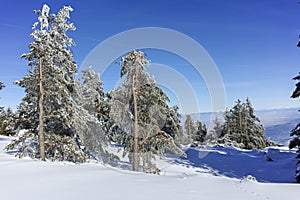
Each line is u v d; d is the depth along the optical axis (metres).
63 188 6.71
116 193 6.15
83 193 6.22
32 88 14.27
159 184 7.03
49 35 14.32
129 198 5.75
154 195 5.95
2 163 10.79
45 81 14.04
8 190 6.62
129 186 6.81
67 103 14.84
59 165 10.46
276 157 28.97
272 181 19.56
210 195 5.95
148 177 8.00
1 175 8.42
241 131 45.94
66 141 15.00
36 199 5.88
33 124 15.25
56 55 14.77
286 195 6.01
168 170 18.09
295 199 5.73
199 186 6.78
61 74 14.44
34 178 7.93
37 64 14.08
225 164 24.52
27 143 15.51
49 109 15.01
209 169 21.50
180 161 22.22
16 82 13.77
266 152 33.09
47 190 6.56
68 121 14.45
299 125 15.90
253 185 6.94
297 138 15.83
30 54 13.59
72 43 15.73
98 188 6.64
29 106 15.28
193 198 5.72
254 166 24.95
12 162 11.04
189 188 6.57
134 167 13.10
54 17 14.98
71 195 6.09
